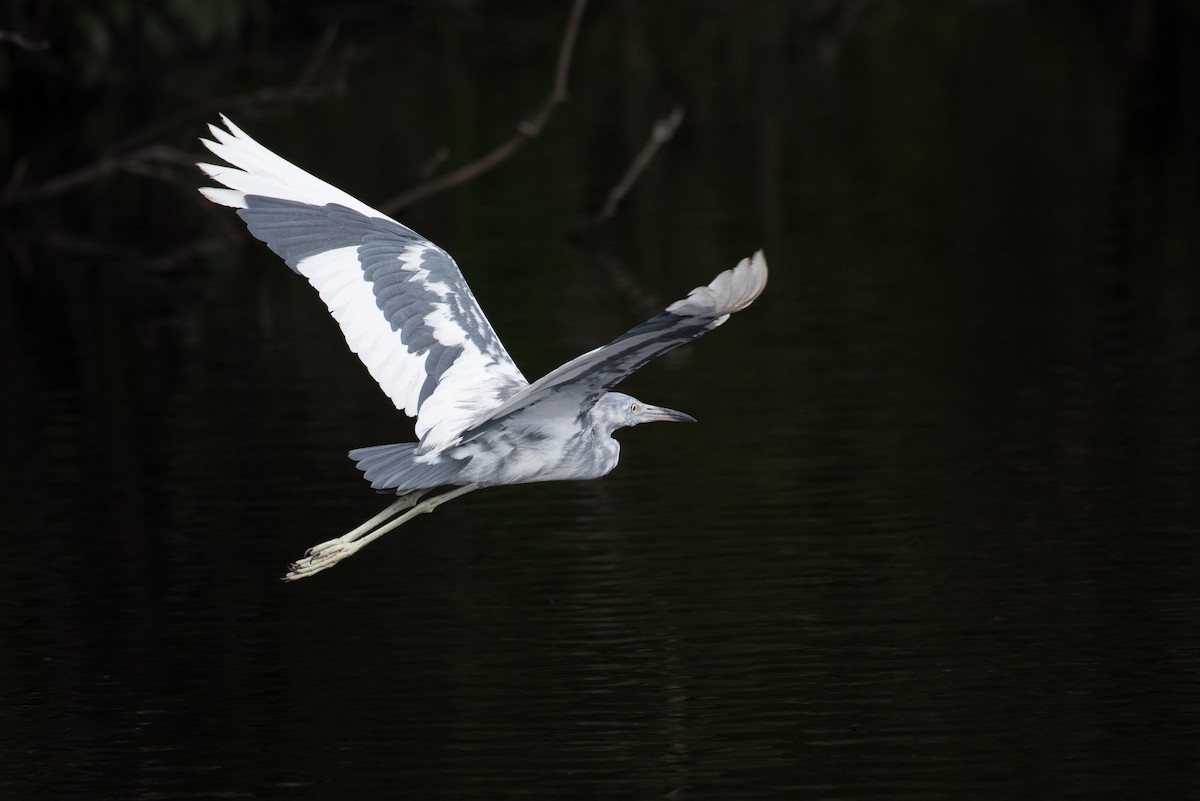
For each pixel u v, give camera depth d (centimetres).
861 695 968
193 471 1445
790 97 3225
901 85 3291
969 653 1018
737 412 1554
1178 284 1922
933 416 1507
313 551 928
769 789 858
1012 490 1305
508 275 2097
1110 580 1120
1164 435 1416
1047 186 2462
